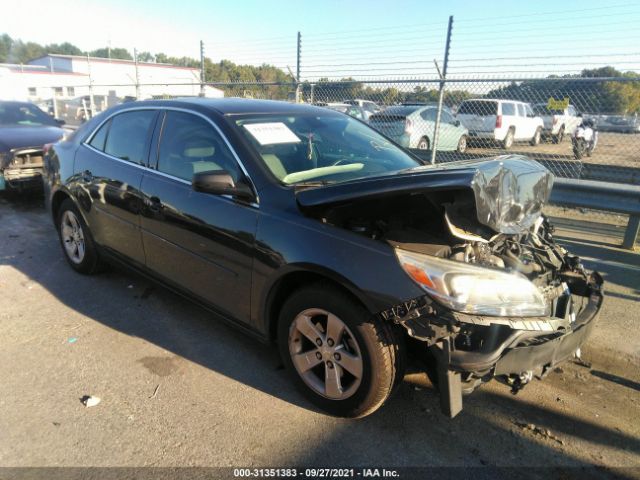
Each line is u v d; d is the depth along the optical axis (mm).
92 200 4105
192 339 3502
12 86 23266
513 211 2541
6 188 7332
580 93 7867
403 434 2582
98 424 2594
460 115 16188
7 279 4562
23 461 2330
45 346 3375
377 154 3596
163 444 2461
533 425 2693
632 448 2541
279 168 2996
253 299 2875
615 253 5668
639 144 13367
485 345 2273
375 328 2379
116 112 4172
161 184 3428
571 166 8305
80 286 4402
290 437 2533
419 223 2510
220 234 2973
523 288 2346
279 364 3207
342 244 2457
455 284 2223
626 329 3809
